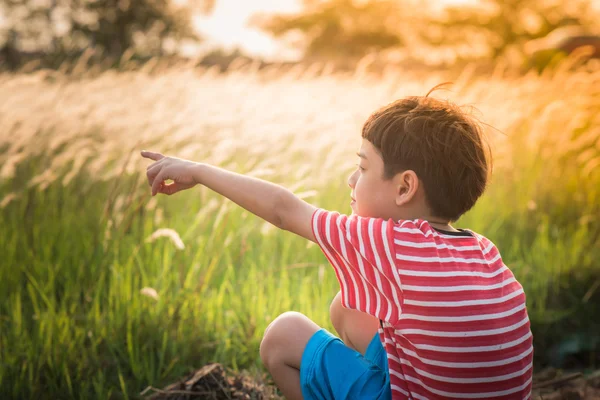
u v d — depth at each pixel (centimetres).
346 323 182
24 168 426
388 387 159
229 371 246
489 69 1592
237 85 675
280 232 377
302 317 172
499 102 652
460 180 154
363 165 160
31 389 235
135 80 652
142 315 278
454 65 2278
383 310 148
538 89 698
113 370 256
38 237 348
